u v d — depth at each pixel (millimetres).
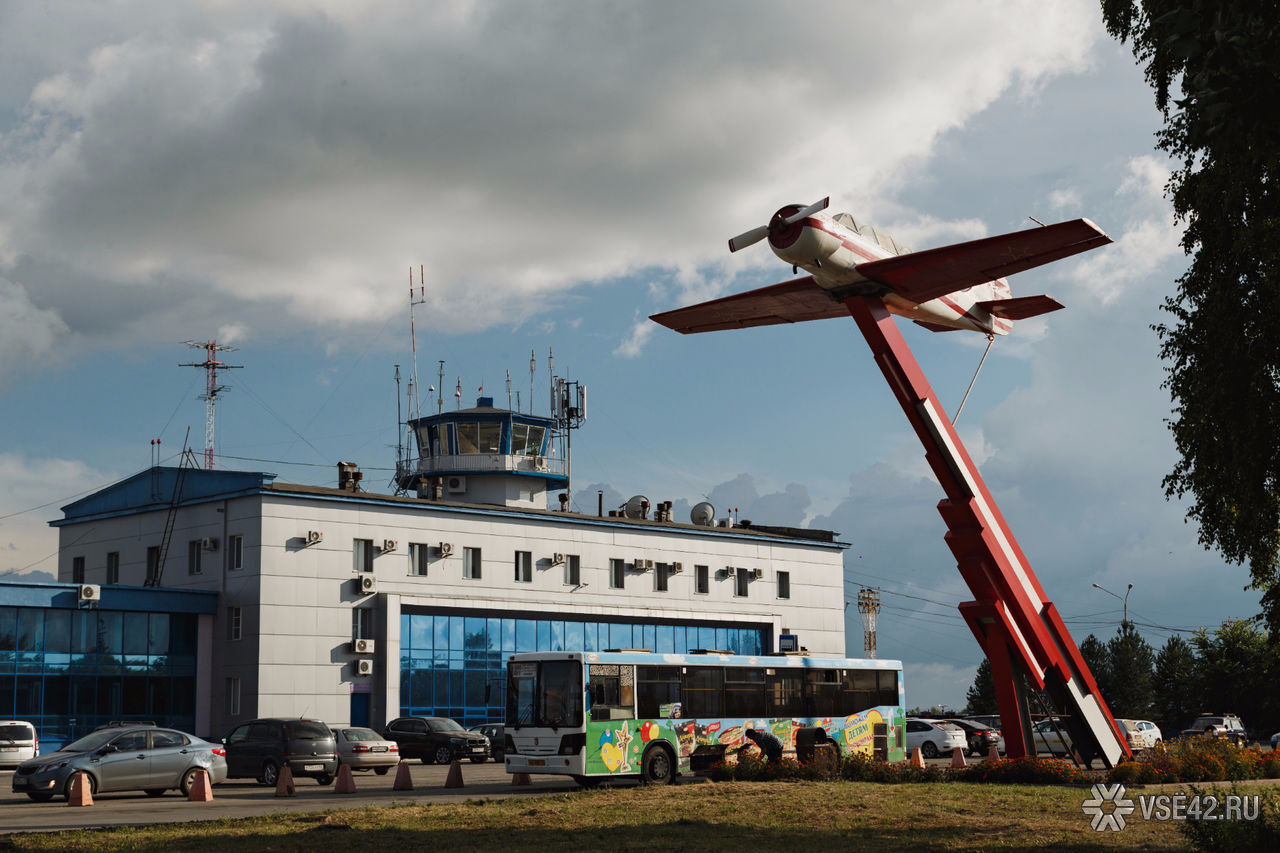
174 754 26000
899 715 33312
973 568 26172
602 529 59625
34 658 44594
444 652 53031
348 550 50562
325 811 20469
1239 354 17281
